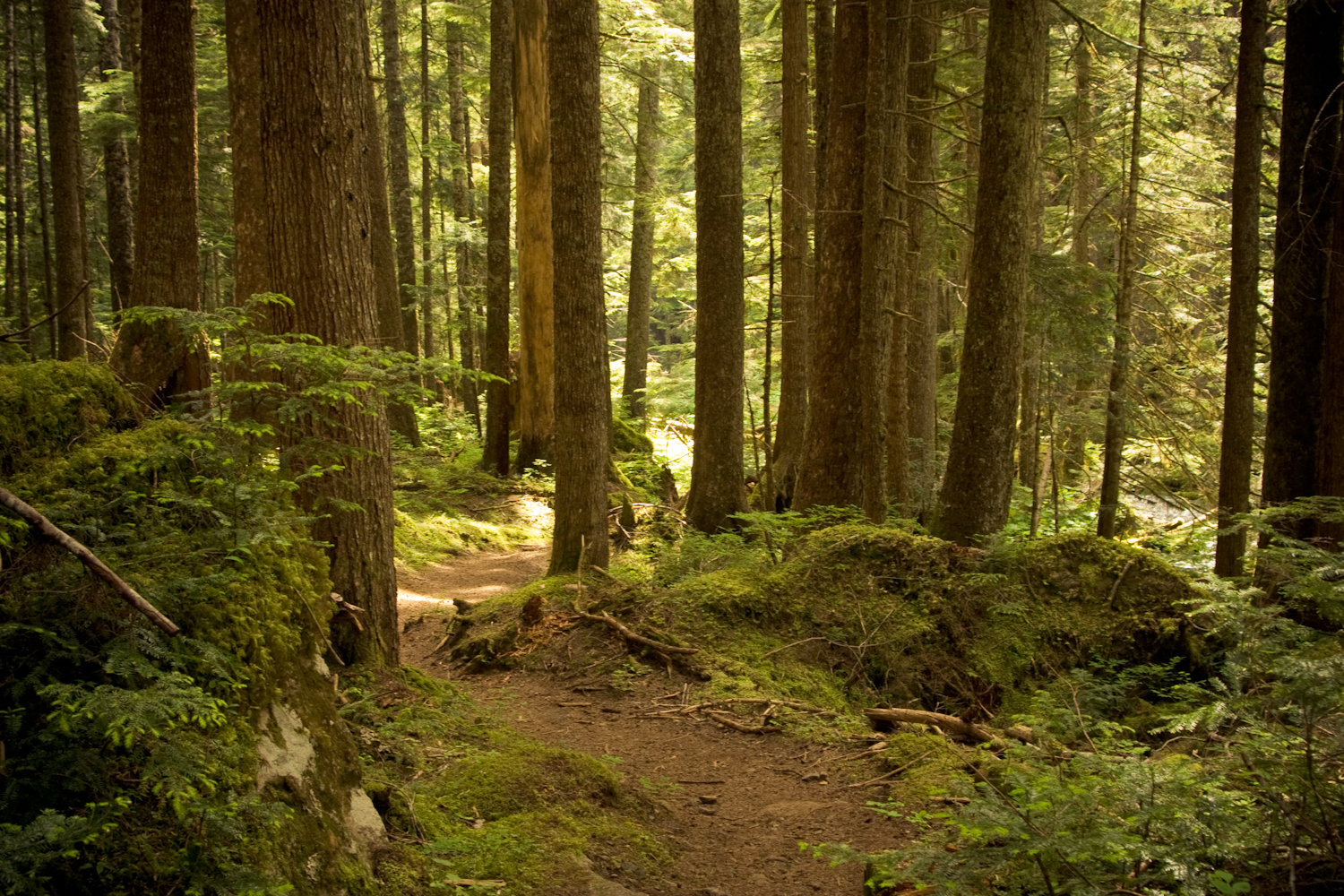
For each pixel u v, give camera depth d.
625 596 8.60
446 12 22.98
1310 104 9.19
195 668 2.97
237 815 2.75
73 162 13.84
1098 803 3.21
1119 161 17.66
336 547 5.83
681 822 5.29
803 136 15.12
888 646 8.09
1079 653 8.10
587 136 9.74
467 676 8.14
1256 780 3.30
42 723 2.53
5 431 3.29
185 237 9.37
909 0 10.84
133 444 3.50
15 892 2.06
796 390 15.23
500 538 15.52
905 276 13.73
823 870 4.70
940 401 20.91
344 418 5.74
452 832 4.18
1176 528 17.38
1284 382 9.35
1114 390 14.31
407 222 23.06
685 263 28.45
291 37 5.66
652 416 27.89
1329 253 8.22
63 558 2.83
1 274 22.92
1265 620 3.82
